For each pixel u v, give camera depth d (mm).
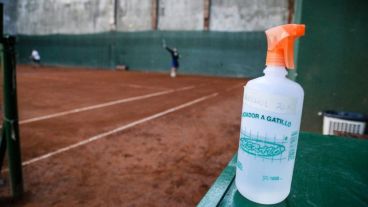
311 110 2822
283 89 557
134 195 2107
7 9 20062
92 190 2172
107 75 12867
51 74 12867
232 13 13734
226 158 2855
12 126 1956
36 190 2158
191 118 4543
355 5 2549
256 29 13398
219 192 637
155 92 7441
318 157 887
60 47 19172
